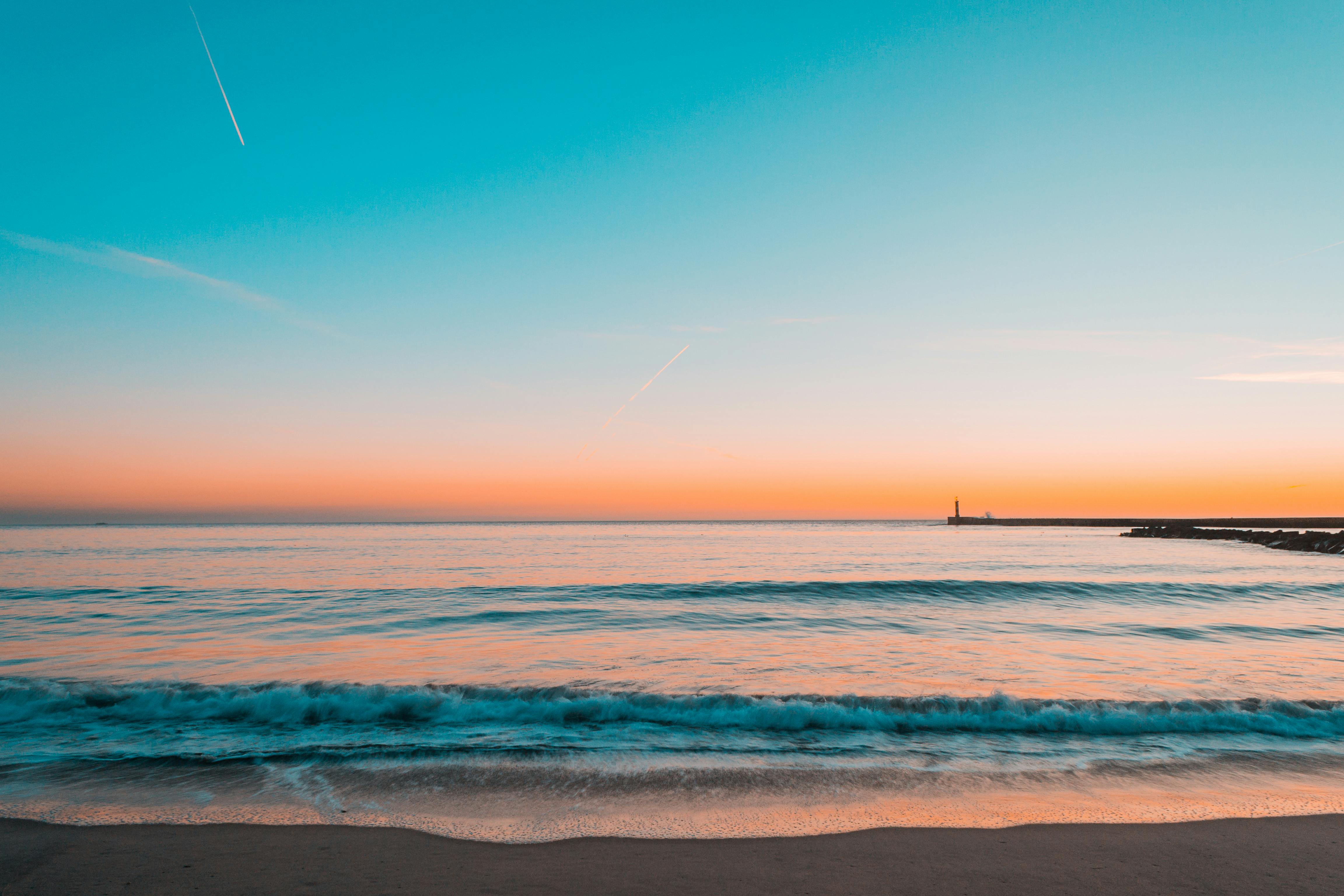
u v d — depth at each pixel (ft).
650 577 100.17
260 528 637.71
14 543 233.55
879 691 32.30
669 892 14.10
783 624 55.52
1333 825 17.89
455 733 26.27
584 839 16.96
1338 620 56.65
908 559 149.59
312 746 24.66
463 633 51.06
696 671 37.29
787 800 19.84
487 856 15.89
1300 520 435.94
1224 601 70.74
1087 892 14.17
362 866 15.29
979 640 47.09
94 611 62.39
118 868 15.06
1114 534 370.94
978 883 14.55
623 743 25.27
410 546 211.41
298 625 54.85
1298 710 27.89
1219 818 18.37
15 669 37.65
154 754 23.61
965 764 23.03
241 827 17.60
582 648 44.62
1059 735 26.27
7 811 18.61
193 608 64.44
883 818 18.43
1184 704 28.35
